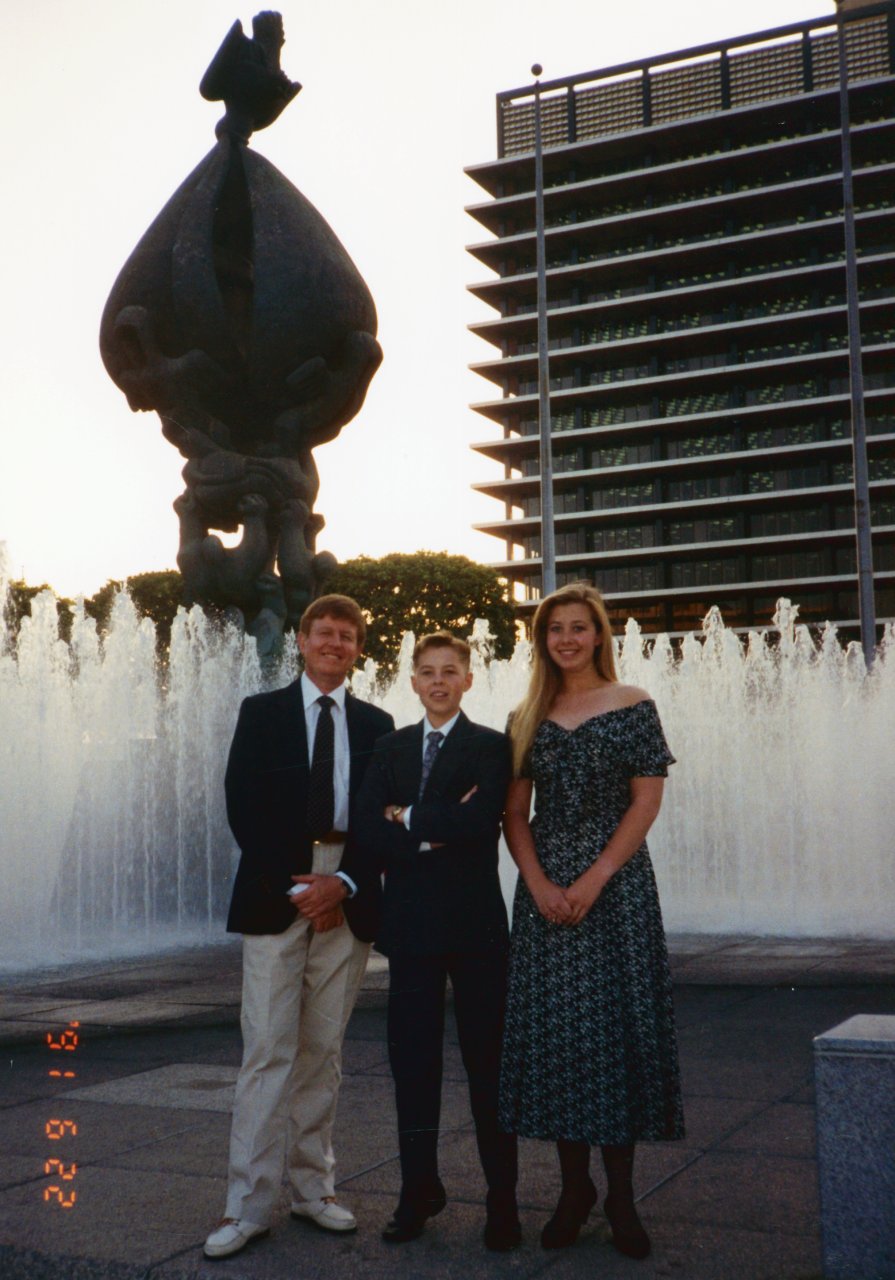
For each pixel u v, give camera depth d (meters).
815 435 76.25
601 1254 3.01
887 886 11.71
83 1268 2.95
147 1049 5.51
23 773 10.64
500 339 86.19
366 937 3.44
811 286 76.94
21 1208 3.35
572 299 83.75
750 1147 3.85
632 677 15.02
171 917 10.72
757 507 77.75
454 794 3.35
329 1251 3.04
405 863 3.37
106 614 45.41
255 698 3.52
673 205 79.75
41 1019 6.20
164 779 11.08
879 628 72.81
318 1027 3.41
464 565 50.59
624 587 80.81
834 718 12.91
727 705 13.70
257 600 12.79
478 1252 3.03
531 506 84.31
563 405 83.56
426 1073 3.25
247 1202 3.10
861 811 12.26
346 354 12.87
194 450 12.84
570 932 3.23
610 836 3.32
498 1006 3.32
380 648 48.91
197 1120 4.28
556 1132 3.07
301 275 12.50
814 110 77.44
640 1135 3.10
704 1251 2.99
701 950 8.48
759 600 77.31
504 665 15.24
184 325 12.48
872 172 74.31
